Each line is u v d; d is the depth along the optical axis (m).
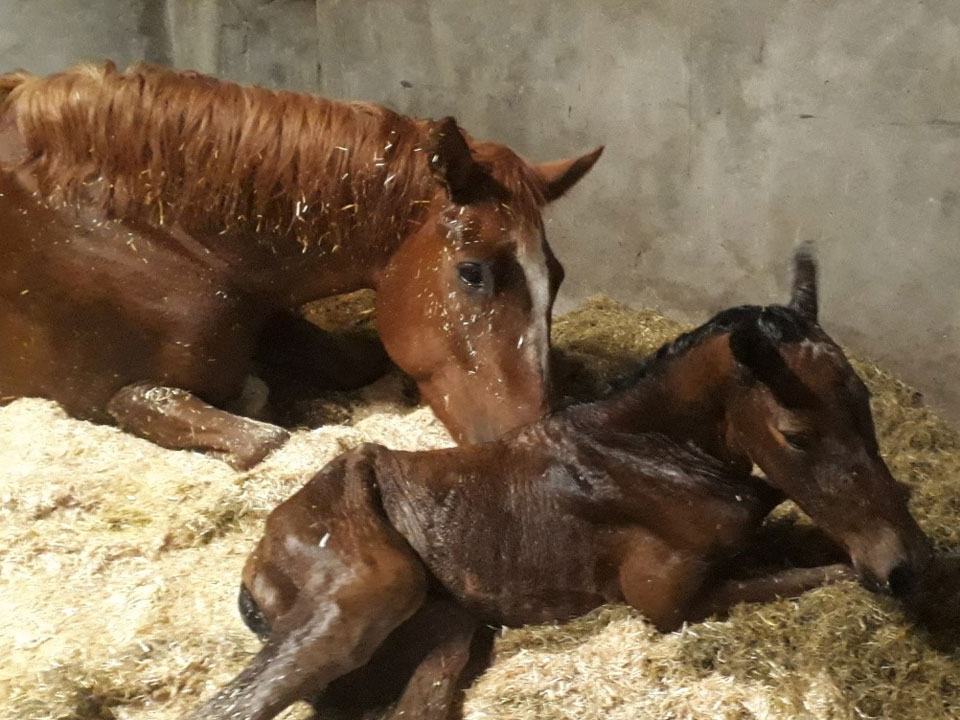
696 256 1.84
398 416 1.58
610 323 1.89
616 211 1.94
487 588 1.11
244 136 1.43
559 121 1.97
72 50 2.53
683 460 1.09
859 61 1.54
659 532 1.08
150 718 1.03
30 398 1.58
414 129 1.46
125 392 1.53
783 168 1.67
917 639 1.03
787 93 1.63
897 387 1.60
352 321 2.03
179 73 1.50
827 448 1.01
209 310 1.50
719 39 1.69
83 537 1.28
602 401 1.15
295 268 1.51
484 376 1.36
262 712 0.93
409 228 1.44
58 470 1.37
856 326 1.66
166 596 1.19
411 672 1.07
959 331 1.52
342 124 1.44
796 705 0.98
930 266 1.53
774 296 1.75
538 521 1.11
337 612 0.99
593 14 1.85
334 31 2.36
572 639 1.10
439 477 1.13
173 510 1.33
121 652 1.09
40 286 1.50
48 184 1.47
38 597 1.19
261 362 1.77
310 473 1.38
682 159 1.81
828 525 1.04
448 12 2.08
